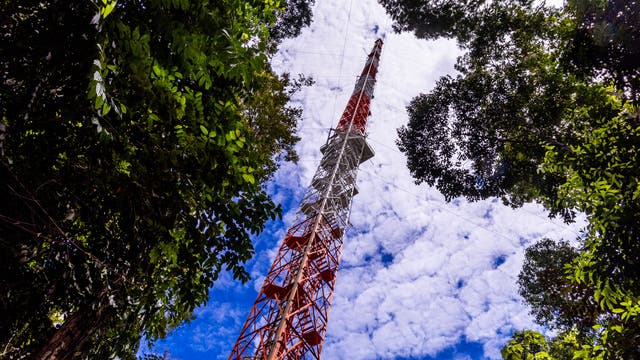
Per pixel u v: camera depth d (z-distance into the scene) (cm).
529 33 1706
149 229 521
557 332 1806
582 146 880
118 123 429
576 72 1232
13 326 481
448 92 1905
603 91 1299
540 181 1684
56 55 356
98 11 347
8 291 450
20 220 409
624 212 711
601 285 739
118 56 391
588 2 1134
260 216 575
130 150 469
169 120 455
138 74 401
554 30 1617
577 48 1195
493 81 1789
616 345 718
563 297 1519
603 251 738
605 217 739
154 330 633
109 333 596
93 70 328
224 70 499
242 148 539
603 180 797
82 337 495
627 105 1054
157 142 459
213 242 565
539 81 1678
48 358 455
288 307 1838
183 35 447
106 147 430
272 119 1499
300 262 2156
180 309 639
